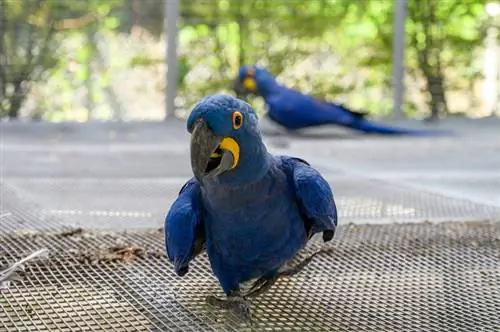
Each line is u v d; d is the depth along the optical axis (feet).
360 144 21.36
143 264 10.13
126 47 25.77
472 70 27.32
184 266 8.91
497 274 10.01
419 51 27.14
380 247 10.76
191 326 8.85
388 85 28.09
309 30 27.63
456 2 26.78
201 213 9.04
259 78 23.66
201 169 8.43
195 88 26.89
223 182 8.68
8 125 23.41
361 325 8.91
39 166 15.96
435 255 10.53
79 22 24.90
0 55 24.09
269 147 20.36
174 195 13.15
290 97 23.41
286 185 8.97
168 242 8.98
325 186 9.07
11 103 24.45
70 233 11.06
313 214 8.97
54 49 24.70
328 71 28.04
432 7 26.81
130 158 17.38
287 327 8.88
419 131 23.94
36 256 10.21
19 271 9.86
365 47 28.27
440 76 27.30
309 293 9.52
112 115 25.88
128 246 10.61
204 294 9.45
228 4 26.76
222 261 9.12
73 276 9.80
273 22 27.25
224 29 26.89
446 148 20.45
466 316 9.06
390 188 13.94
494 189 13.97
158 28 25.89
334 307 9.25
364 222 11.78
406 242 10.94
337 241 10.93
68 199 12.78
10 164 16.15
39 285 9.59
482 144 21.35
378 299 9.41
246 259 9.03
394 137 23.43
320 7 27.48
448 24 26.99
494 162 17.62
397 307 9.25
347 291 9.58
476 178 15.17
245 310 9.04
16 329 8.74
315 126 23.57
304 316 9.07
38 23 24.34
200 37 26.78
